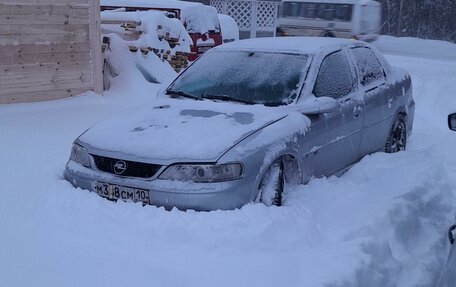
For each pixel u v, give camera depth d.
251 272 3.38
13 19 7.66
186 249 3.60
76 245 3.64
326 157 4.99
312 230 3.95
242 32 24.45
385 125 6.19
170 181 3.96
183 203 3.91
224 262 3.48
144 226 3.80
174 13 11.93
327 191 4.72
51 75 8.16
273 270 3.41
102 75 8.91
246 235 3.71
